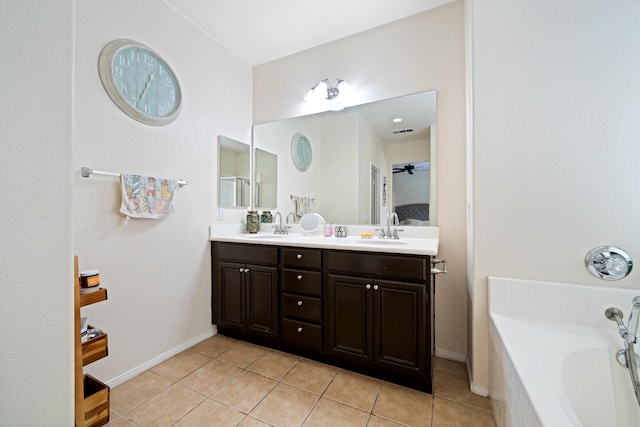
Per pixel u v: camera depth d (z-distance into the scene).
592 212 1.27
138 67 1.68
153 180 1.72
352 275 1.65
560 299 1.30
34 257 0.49
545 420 0.72
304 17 2.02
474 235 1.46
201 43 2.13
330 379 1.62
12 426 0.46
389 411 1.36
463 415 1.33
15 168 0.47
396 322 1.52
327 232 2.24
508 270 1.39
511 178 1.39
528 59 1.36
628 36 1.22
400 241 1.87
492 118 1.42
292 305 1.83
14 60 0.47
